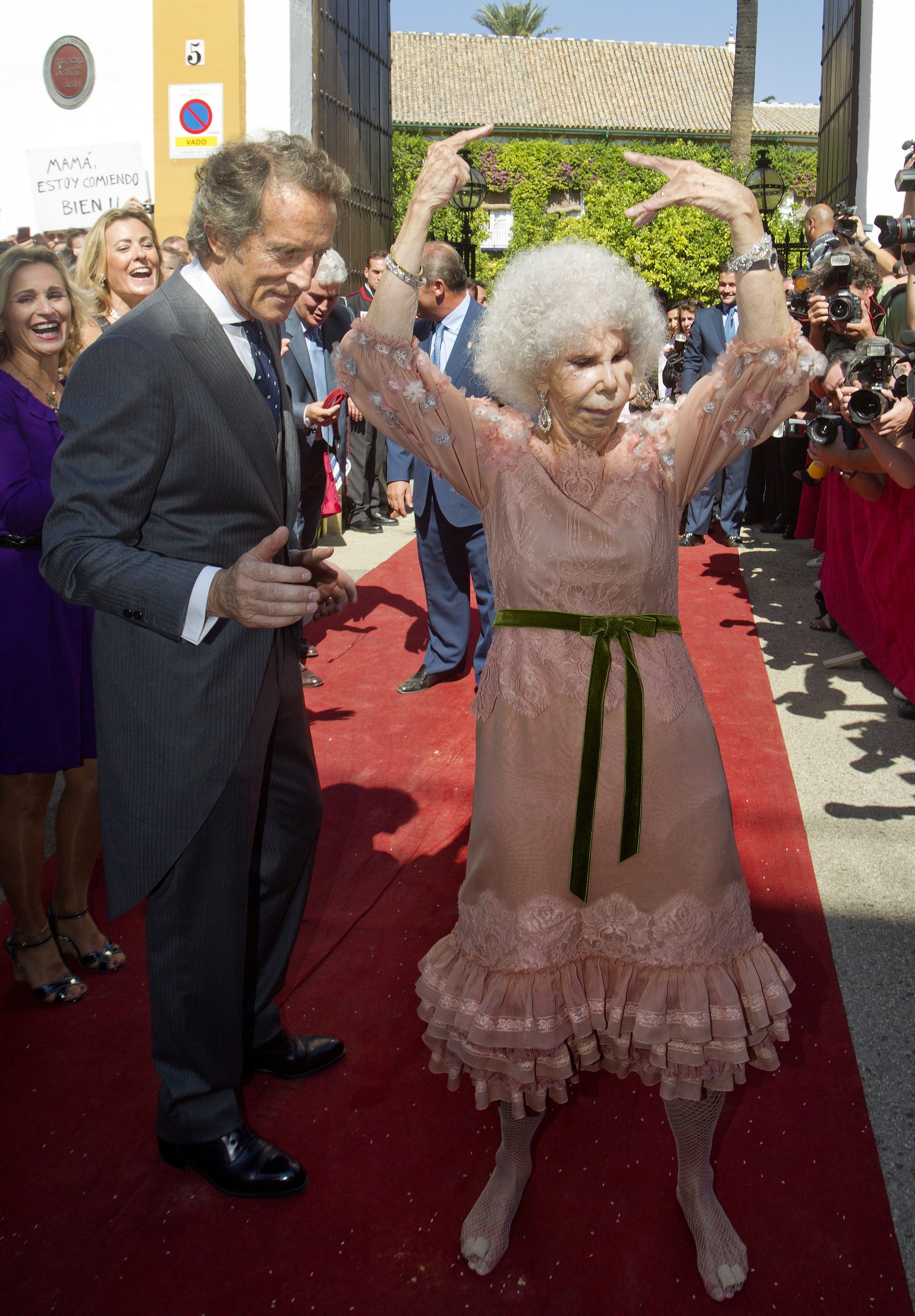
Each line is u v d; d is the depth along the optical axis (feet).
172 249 16.14
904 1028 8.45
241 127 21.45
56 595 8.64
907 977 9.09
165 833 6.39
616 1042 6.11
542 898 5.92
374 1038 8.55
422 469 15.70
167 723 6.32
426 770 13.64
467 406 6.18
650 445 6.11
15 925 9.44
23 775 8.73
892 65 25.04
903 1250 6.44
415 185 5.79
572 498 5.97
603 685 5.88
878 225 13.21
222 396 6.18
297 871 7.73
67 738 8.71
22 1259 6.48
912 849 11.28
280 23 21.11
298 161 5.92
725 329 25.66
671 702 5.95
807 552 26.05
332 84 26.55
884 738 14.35
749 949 6.06
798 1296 6.14
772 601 21.48
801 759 13.75
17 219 22.50
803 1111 7.59
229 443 6.23
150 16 21.16
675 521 6.28
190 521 6.30
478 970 6.08
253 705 6.51
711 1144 6.63
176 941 6.62
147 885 6.46
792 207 81.10
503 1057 5.94
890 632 15.55
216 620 6.00
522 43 106.52
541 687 5.92
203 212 5.99
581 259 5.77
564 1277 6.31
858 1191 6.89
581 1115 7.68
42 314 8.72
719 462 6.20
